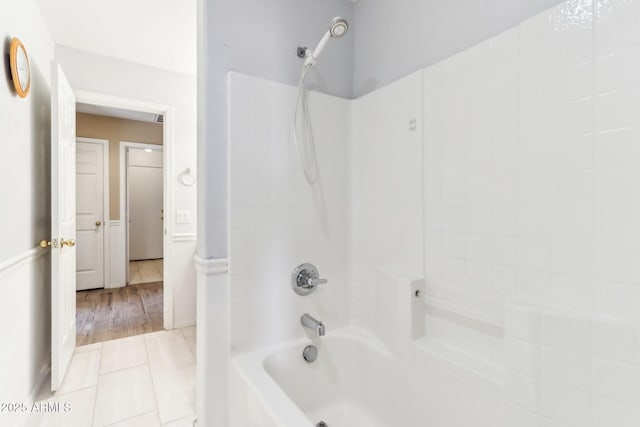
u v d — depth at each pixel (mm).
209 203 1370
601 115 900
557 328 926
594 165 915
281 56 1575
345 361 1613
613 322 854
